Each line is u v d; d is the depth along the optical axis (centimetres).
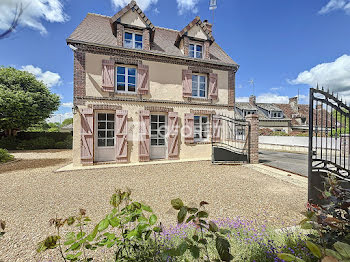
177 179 578
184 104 945
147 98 882
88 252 226
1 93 1353
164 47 971
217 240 129
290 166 725
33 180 570
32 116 1519
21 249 241
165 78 916
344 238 165
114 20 812
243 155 810
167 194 447
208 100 998
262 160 874
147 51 858
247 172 654
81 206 380
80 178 592
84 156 759
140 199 417
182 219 125
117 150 809
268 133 1750
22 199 418
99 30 893
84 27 873
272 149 1473
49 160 944
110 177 604
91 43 774
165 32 1128
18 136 1575
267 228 261
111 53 819
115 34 884
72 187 504
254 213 332
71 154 1195
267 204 374
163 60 909
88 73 785
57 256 226
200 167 746
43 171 684
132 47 877
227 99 1033
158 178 591
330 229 173
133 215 158
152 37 927
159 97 902
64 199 418
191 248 128
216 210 348
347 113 322
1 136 1554
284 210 343
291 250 194
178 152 925
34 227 297
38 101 1542
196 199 411
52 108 1673
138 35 895
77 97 765
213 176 610
